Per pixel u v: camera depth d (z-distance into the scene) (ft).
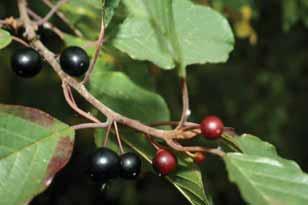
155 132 0.76
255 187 0.72
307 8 1.50
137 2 0.91
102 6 0.83
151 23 0.89
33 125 0.77
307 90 2.61
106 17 0.83
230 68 2.38
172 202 2.36
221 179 2.24
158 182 2.37
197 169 0.79
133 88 0.96
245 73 2.41
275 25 1.97
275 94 2.45
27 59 0.84
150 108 0.95
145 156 0.82
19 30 0.95
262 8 1.84
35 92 1.91
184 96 0.76
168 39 0.82
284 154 2.46
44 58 0.86
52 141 0.77
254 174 0.73
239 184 0.72
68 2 1.05
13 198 0.73
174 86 1.52
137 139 0.83
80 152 2.04
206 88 2.34
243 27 1.42
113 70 0.98
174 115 1.54
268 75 2.43
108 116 0.78
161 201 2.35
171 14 0.80
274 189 0.71
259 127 2.43
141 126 0.77
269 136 2.43
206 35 0.90
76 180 2.19
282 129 2.48
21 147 0.76
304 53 2.42
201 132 0.75
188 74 2.19
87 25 1.06
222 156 0.74
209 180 2.23
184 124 0.76
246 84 2.41
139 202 2.33
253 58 2.37
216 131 0.74
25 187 0.74
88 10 1.05
